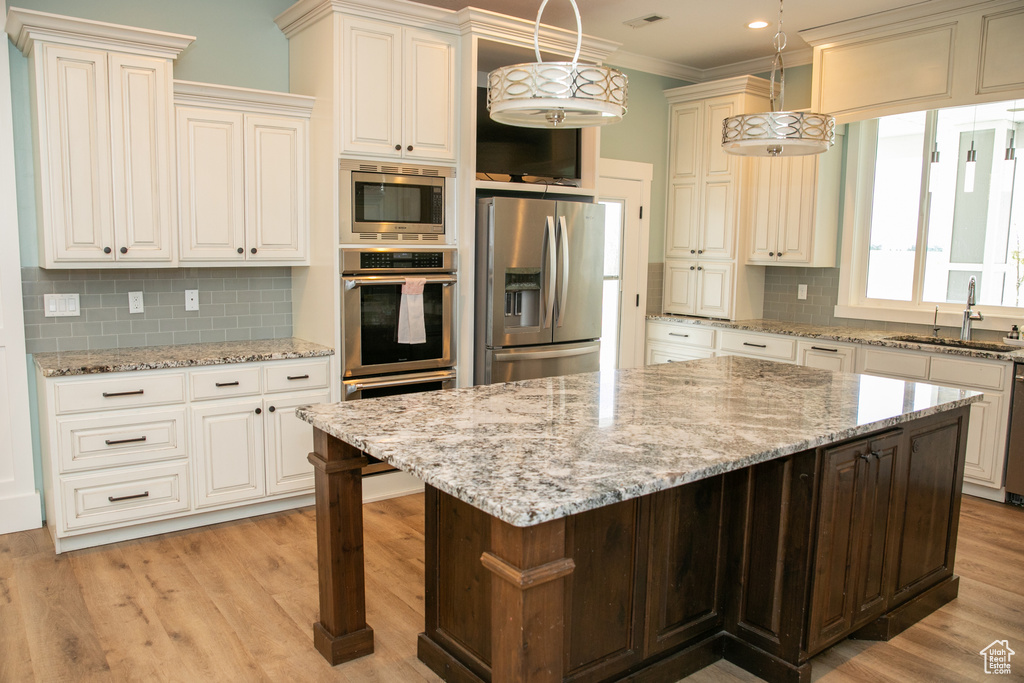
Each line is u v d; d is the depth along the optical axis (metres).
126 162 3.24
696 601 2.41
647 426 2.17
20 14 2.91
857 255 5.04
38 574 2.99
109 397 3.15
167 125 3.32
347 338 3.70
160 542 3.33
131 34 3.15
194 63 3.73
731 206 5.22
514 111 1.98
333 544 2.36
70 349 3.53
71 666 2.36
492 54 4.17
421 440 1.98
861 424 2.23
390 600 2.85
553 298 4.17
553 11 4.26
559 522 1.61
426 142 3.85
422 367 3.96
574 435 2.05
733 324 5.15
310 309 3.92
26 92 3.29
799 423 2.23
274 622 2.66
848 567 2.38
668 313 5.76
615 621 2.17
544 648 1.62
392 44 3.68
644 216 5.57
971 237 4.49
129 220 3.28
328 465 2.30
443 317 4.00
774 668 2.33
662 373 3.12
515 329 4.08
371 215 3.73
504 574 1.59
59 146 3.08
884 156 4.89
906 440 2.57
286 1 4.00
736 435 2.07
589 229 4.31
